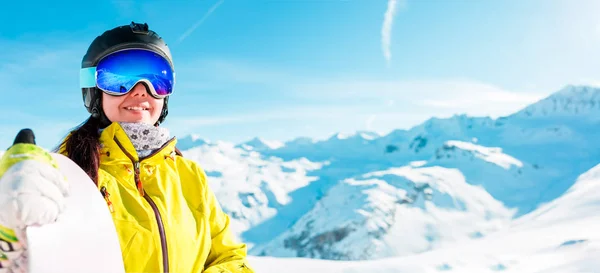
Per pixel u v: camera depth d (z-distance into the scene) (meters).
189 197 1.62
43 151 0.93
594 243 10.20
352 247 166.50
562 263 9.15
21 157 0.88
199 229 1.57
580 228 14.12
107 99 1.56
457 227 166.88
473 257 9.93
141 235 1.37
